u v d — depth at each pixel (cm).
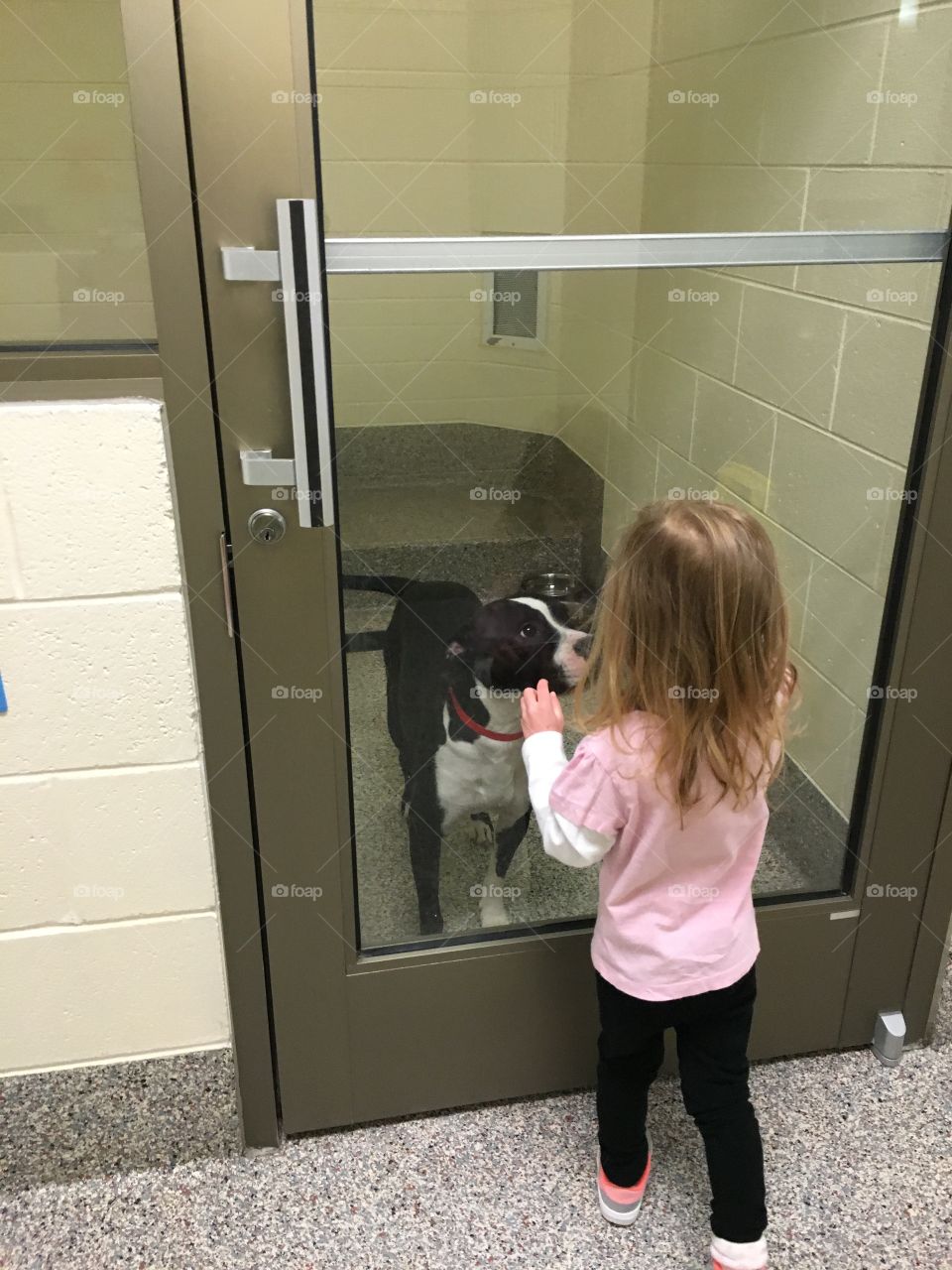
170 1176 141
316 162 103
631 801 109
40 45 170
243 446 109
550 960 144
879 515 137
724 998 118
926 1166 141
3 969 128
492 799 147
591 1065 152
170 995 134
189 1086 140
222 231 100
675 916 115
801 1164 141
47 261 156
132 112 95
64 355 103
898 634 135
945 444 127
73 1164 140
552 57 137
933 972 157
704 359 150
